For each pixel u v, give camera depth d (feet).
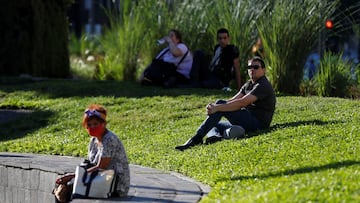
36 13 114.52
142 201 45.60
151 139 70.85
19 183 58.95
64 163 59.77
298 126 63.87
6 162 60.54
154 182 51.65
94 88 95.35
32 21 114.73
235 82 96.07
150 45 106.11
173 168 57.00
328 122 64.95
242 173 50.57
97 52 141.49
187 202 45.24
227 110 63.72
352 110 71.72
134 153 64.03
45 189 56.29
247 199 41.27
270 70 91.97
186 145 63.36
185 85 93.04
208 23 101.35
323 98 83.25
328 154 52.13
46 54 115.65
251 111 64.95
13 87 100.12
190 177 53.72
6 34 114.42
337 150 53.52
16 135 80.02
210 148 60.70
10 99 93.86
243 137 63.26
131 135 73.87
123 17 109.91
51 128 80.02
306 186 41.96
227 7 99.40
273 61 91.71
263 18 93.35
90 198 46.16
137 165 59.88
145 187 49.85
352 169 45.96
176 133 71.56
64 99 91.61
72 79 106.83
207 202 43.55
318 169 47.37
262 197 40.75
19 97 94.73
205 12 102.42
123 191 46.70
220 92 88.69
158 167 58.29
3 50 114.21
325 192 40.40
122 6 110.52
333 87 90.84
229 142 61.52
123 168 46.88
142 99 87.20
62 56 117.50
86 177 46.21
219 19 99.91
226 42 91.50
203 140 65.31
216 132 64.75
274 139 59.93
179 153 61.77
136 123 77.77
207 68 93.56
